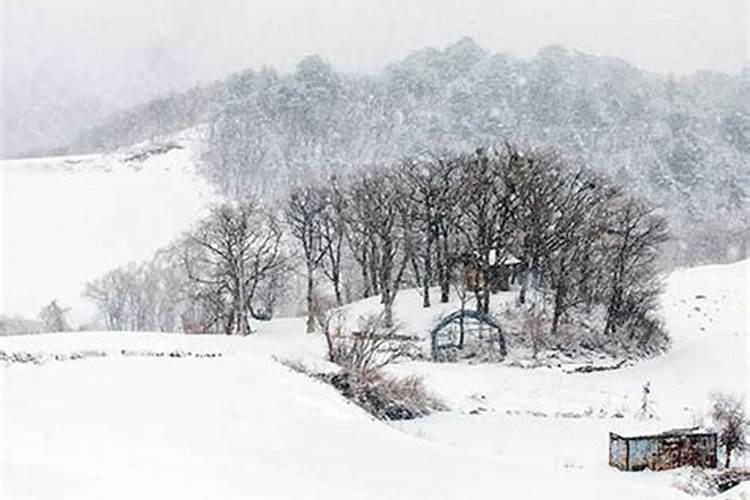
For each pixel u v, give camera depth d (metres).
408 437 31.66
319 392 35.62
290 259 97.56
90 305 106.81
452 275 88.00
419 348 73.69
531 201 85.62
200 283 99.88
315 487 21.95
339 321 70.81
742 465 38.00
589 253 83.44
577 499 23.84
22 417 25.30
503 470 27.02
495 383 62.03
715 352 79.56
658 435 36.69
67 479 18.95
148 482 19.59
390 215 89.44
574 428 47.47
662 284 91.19
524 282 83.31
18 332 93.31
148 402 29.52
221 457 23.59
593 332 79.69
